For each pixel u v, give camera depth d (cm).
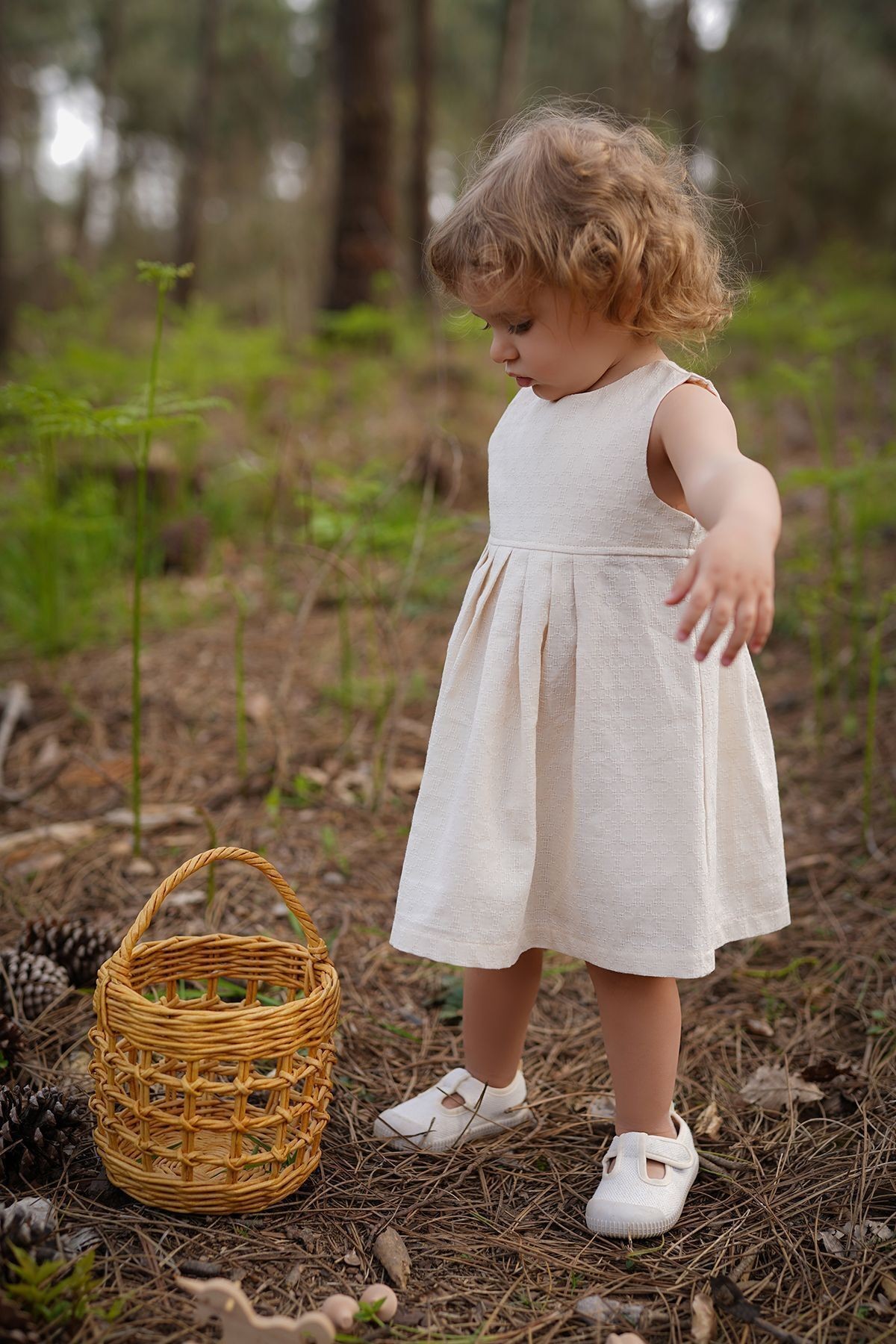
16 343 1300
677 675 171
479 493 566
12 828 320
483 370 764
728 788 183
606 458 170
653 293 165
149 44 2767
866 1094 209
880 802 321
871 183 1752
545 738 177
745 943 267
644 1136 181
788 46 1870
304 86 2825
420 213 1310
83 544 477
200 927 265
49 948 239
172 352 579
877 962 253
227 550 560
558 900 179
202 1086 165
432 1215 179
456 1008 241
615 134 173
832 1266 168
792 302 560
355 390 662
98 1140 176
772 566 139
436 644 448
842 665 402
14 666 446
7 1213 158
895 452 376
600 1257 171
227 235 2353
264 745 371
